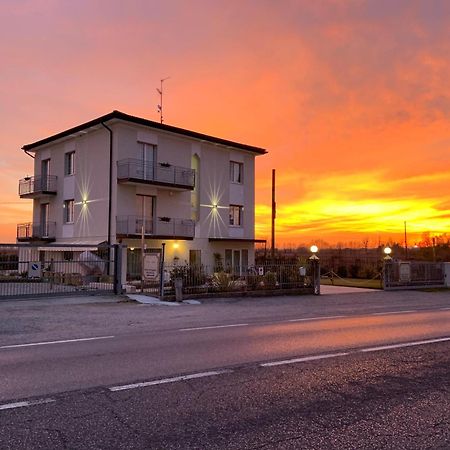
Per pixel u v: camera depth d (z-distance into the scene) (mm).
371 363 6559
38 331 9391
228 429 4016
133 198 26375
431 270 25453
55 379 5574
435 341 8375
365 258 34250
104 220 26188
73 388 5195
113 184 25812
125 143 25906
